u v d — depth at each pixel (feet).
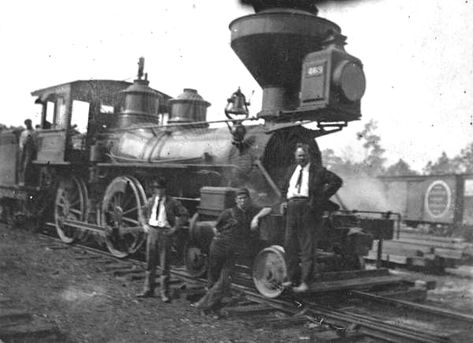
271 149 23.99
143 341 15.88
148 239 21.39
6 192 44.32
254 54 24.70
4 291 20.45
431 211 67.51
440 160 136.46
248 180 24.29
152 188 30.01
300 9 24.75
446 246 44.11
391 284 25.30
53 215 40.93
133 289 22.71
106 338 15.93
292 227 20.21
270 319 18.80
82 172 36.27
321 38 23.97
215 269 19.97
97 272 26.05
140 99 35.88
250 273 23.76
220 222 19.89
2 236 36.50
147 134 32.32
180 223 21.11
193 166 26.25
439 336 16.51
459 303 24.95
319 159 26.53
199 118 33.50
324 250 25.36
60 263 27.55
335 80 21.67
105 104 37.52
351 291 23.15
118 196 31.04
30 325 15.67
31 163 40.96
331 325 18.24
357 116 23.04
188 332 17.01
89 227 32.42
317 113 22.85
